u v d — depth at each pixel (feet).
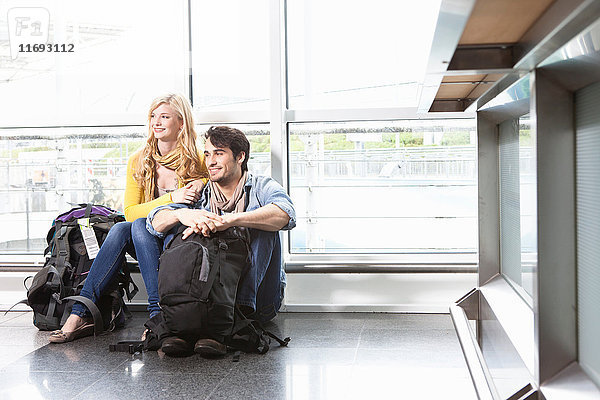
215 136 10.40
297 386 7.64
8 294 12.92
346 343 9.68
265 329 10.70
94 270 10.54
